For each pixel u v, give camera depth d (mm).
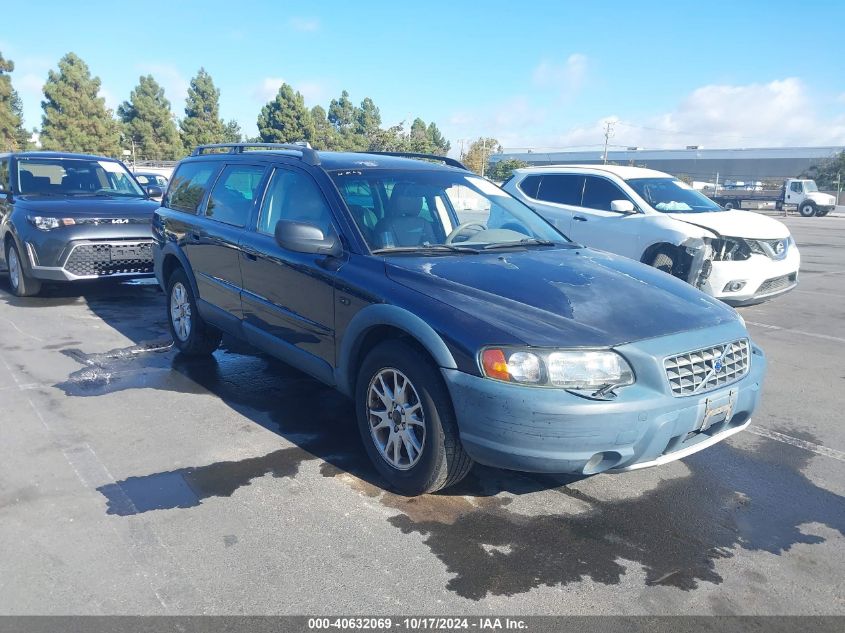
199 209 5672
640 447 3148
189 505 3514
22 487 3652
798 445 4543
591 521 3488
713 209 9117
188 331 5918
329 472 3934
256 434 4445
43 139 51969
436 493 3738
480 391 3135
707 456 4344
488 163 80562
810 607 2844
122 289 9352
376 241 4074
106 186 9461
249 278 4840
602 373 3102
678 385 3221
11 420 4570
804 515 3615
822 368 6340
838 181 55656
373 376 3768
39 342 6539
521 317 3279
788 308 9305
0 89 50375
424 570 3014
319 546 3176
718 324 3545
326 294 4051
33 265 7984
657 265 8336
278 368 5875
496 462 3227
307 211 4453
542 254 4270
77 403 4926
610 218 8938
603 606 2807
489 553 3166
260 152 5281
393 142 63219
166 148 63406
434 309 3400
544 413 3035
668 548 3260
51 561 2998
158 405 4922
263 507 3518
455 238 4430
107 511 3430
